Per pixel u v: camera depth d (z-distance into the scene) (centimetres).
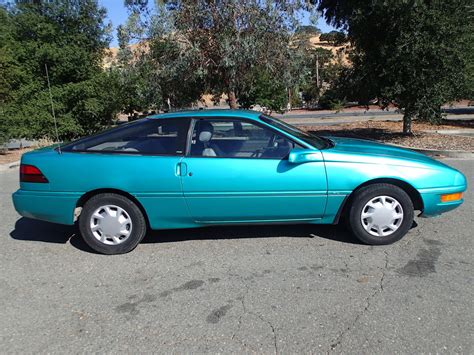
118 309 334
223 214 437
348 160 429
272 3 1072
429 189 436
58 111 1644
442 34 1037
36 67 1655
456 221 517
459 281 362
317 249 441
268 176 424
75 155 439
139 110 1900
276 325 304
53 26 1703
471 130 1510
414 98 1144
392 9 1025
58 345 289
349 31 1230
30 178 441
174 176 425
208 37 1091
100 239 441
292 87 1188
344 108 3559
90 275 397
